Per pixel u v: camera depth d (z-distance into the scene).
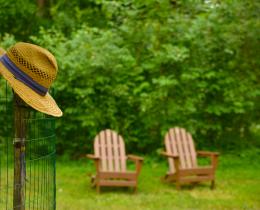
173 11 10.48
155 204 6.88
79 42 10.12
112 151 8.08
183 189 7.92
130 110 10.42
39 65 3.54
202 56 10.42
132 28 10.46
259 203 6.94
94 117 10.03
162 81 9.62
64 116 10.15
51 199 4.82
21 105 3.69
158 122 10.19
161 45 10.29
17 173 3.67
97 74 10.05
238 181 8.47
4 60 3.57
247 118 10.87
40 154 4.84
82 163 9.91
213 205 6.81
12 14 13.09
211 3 10.52
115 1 10.57
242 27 10.18
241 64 10.50
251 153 10.40
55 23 12.76
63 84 9.76
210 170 7.93
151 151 10.41
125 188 7.96
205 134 10.74
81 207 6.61
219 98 10.45
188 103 10.04
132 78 10.28
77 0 13.45
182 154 8.35
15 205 3.65
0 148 9.93
